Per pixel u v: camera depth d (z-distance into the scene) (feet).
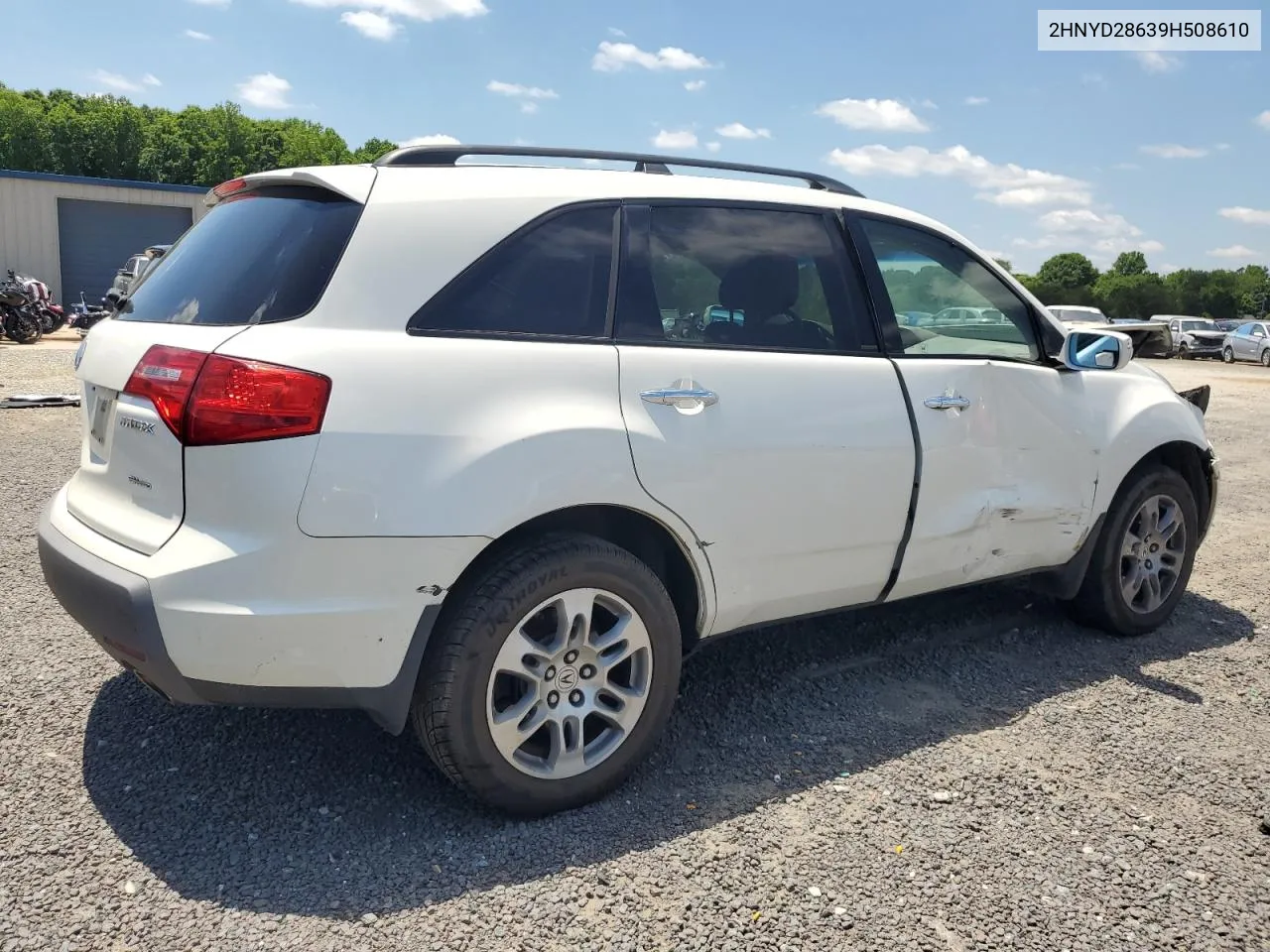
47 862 8.39
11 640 12.98
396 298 8.66
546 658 9.14
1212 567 18.89
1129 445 13.83
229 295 8.86
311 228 8.85
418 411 8.37
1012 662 13.58
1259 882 8.75
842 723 11.57
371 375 8.26
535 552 8.95
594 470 9.06
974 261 12.98
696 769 10.41
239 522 8.03
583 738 9.70
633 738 9.73
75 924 7.63
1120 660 13.80
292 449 7.97
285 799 9.54
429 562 8.40
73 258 91.30
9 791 9.45
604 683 9.55
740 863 8.75
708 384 9.93
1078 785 10.28
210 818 9.17
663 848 8.95
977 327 12.75
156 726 10.89
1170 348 103.24
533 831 9.16
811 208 11.47
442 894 8.19
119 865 8.41
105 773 9.89
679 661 9.96
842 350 11.25
